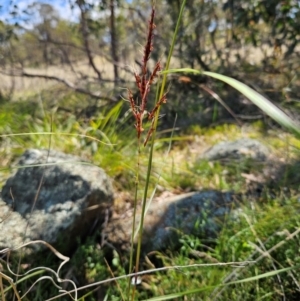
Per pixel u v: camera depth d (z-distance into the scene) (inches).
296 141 111.3
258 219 76.9
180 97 178.7
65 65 211.5
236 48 190.1
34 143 119.1
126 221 85.7
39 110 161.3
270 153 114.1
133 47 201.2
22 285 66.6
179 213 83.6
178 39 180.1
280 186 86.5
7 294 64.8
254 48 191.0
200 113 168.6
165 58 180.9
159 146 132.2
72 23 191.8
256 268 63.6
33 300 64.2
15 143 119.3
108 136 121.4
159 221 82.7
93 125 122.3
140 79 36.2
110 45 201.6
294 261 63.9
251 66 181.8
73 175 84.7
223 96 174.4
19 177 84.7
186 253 73.4
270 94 155.8
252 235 70.9
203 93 181.6
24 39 200.8
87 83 183.5
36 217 76.4
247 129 142.9
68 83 176.6
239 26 173.0
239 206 85.4
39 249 71.6
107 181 91.9
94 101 183.2
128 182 105.9
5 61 198.5
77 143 120.6
